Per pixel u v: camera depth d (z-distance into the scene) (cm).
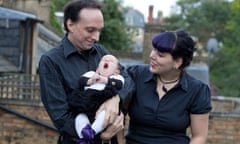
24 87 1188
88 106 373
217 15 6078
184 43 397
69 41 391
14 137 1192
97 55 403
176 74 409
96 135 381
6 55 1741
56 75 384
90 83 379
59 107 379
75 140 381
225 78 4122
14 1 2233
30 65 1766
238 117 1139
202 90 413
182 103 409
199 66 2109
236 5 4781
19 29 1745
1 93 1190
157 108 408
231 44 4766
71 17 383
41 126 1180
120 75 390
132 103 418
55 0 4172
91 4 382
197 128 414
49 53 389
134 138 416
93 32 382
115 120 379
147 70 421
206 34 6069
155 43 399
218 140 1148
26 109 1186
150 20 2192
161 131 411
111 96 378
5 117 1189
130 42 3719
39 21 1769
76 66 389
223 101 1328
